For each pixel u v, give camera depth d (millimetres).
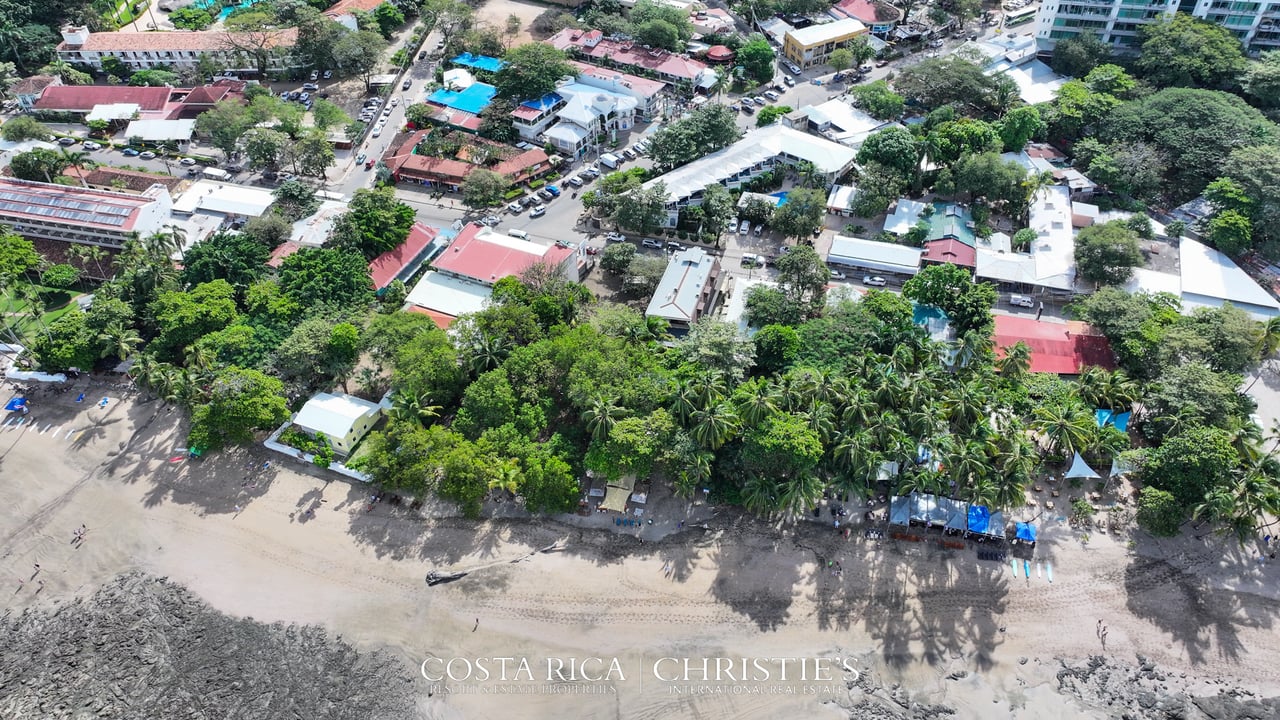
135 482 151375
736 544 137750
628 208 195125
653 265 181125
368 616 130250
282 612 131125
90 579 137250
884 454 134750
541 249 187125
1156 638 125000
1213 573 131375
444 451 139000
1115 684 120375
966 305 165000
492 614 130125
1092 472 138375
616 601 131125
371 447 143875
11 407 164375
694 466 135000
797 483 131250
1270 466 131750
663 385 144750
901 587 131375
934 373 141750
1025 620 127375
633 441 134625
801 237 196375
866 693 120125
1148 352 154375
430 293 181375
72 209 196500
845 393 137875
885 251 189625
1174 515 130500
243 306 177000
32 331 179500
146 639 128250
